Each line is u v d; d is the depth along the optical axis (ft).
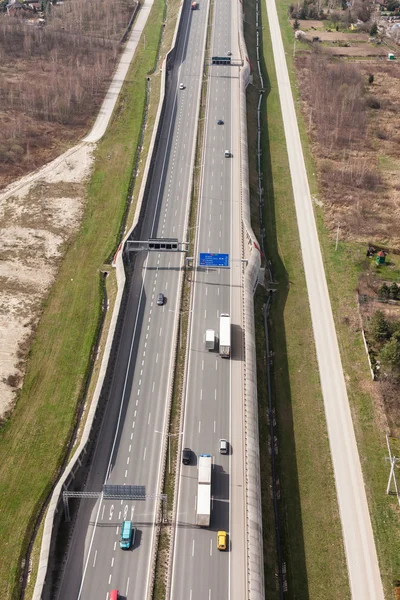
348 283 515.91
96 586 313.94
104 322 471.62
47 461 376.68
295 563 341.82
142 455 374.43
